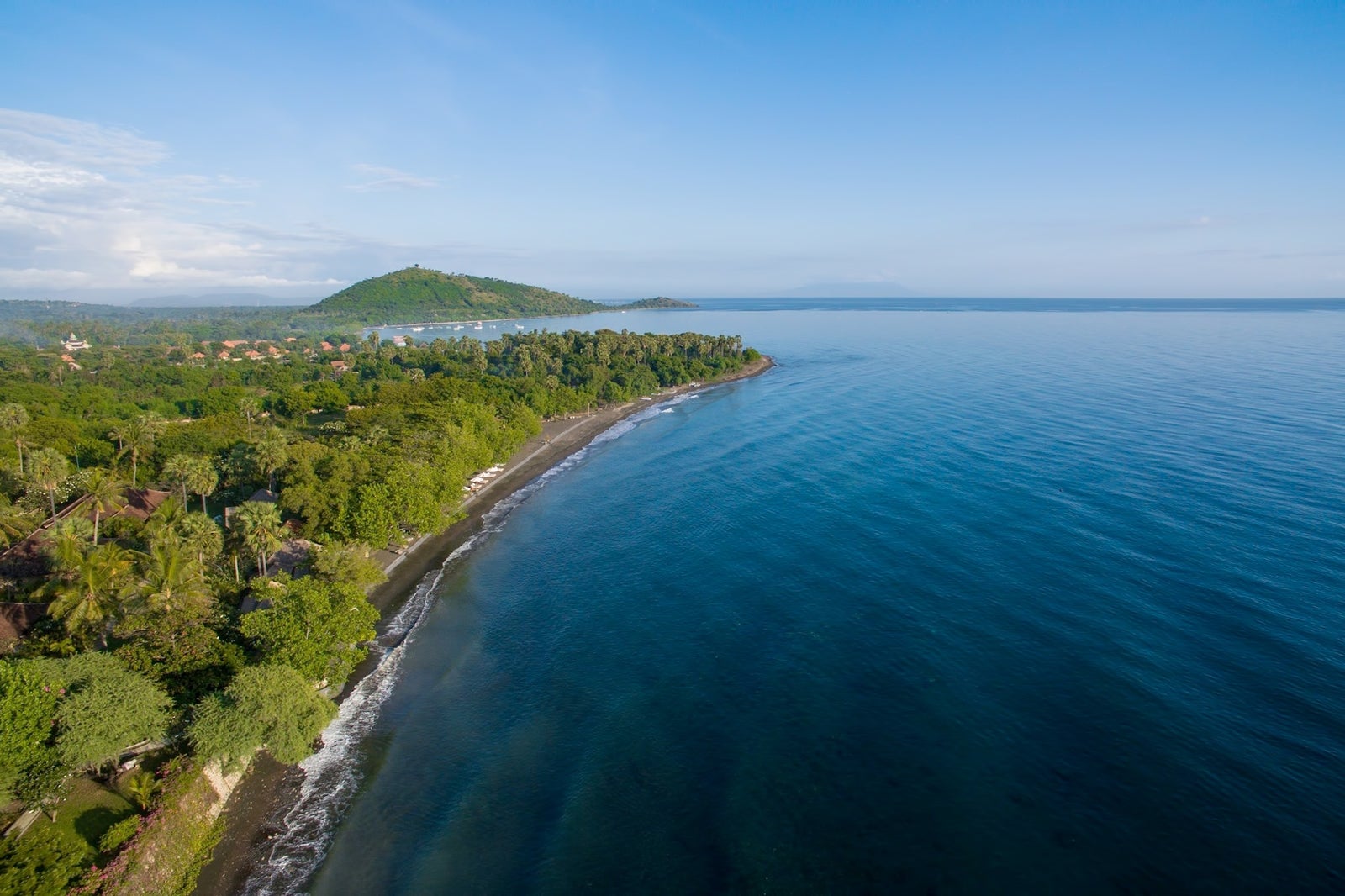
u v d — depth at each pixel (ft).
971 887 119.65
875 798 139.44
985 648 184.75
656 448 428.97
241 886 123.85
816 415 487.61
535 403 506.89
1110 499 274.36
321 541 248.11
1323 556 218.18
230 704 140.15
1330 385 500.33
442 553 268.21
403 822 138.62
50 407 429.79
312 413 515.50
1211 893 116.06
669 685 179.73
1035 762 145.89
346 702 176.24
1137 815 131.34
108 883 108.58
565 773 151.02
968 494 292.81
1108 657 176.24
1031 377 587.27
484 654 197.47
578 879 125.18
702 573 240.73
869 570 232.32
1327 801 131.54
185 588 164.55
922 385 581.12
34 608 178.50
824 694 171.73
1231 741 147.02
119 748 127.65
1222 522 246.47
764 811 137.80
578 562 256.32
